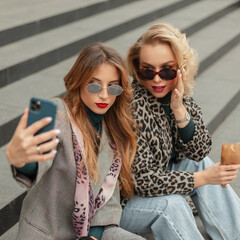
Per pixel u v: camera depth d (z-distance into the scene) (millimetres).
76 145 1759
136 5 6605
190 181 2014
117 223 1900
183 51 1992
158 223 1991
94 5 5934
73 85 1764
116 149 1918
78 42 4840
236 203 2277
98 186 1845
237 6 7945
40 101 1327
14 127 3207
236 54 5949
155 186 1996
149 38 1984
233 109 4473
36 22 4910
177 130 2180
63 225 1800
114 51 1770
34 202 1779
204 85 4645
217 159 3398
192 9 7066
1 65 3850
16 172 1451
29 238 1757
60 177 1754
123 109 1898
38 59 4234
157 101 2090
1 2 6066
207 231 2295
